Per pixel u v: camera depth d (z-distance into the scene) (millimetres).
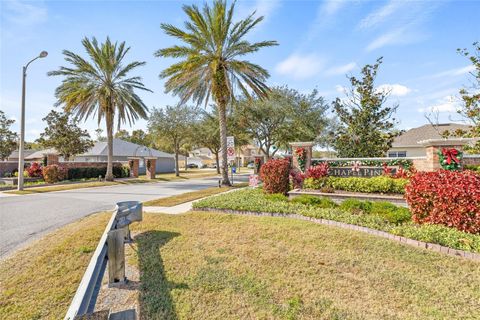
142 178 24750
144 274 3730
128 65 19609
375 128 14109
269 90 15883
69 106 18062
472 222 4918
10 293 3223
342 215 6324
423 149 20375
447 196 5215
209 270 3834
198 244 4938
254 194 9938
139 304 2998
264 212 7191
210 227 6051
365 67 14141
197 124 29422
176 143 29656
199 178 25641
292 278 3590
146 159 24312
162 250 4648
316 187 10023
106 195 12531
